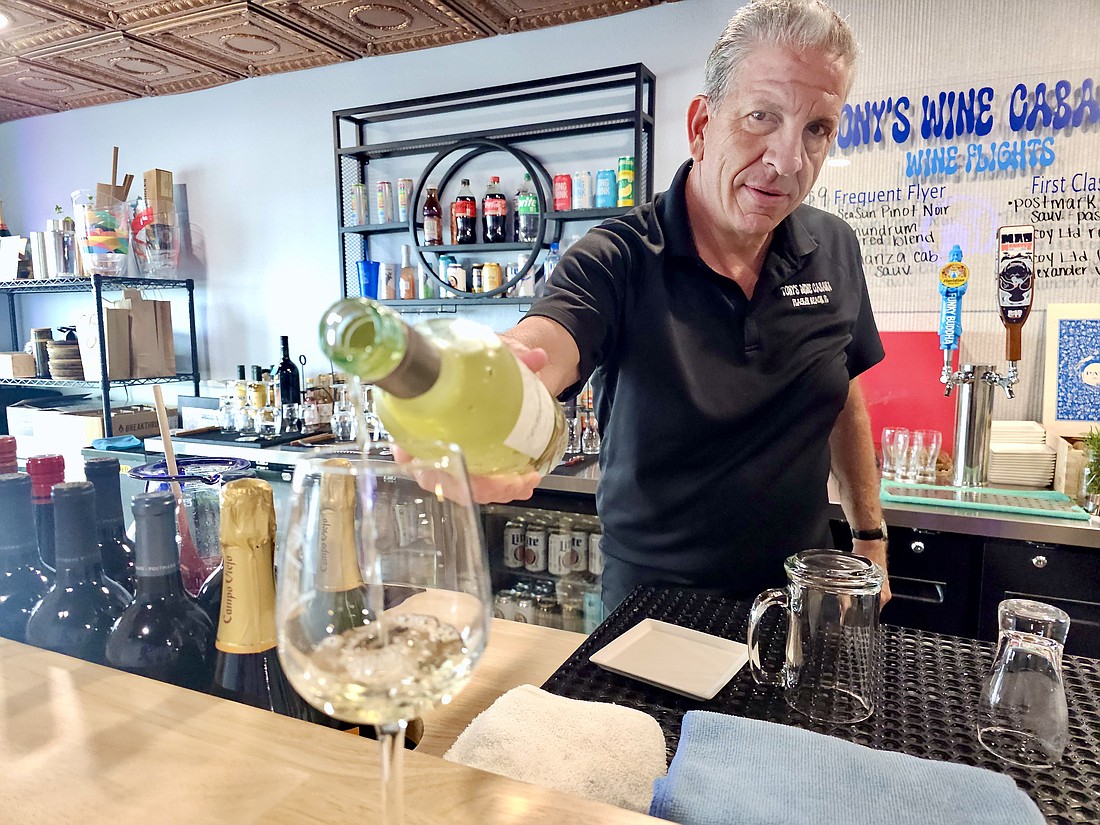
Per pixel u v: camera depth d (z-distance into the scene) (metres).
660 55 2.45
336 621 0.43
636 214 1.24
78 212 3.08
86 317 3.07
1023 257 1.75
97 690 0.57
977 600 1.68
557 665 0.81
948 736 0.61
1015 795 0.48
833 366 1.29
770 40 1.03
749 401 1.21
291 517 0.44
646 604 0.94
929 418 2.14
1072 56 1.99
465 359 0.60
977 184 2.12
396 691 0.40
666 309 1.19
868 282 2.25
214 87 3.21
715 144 1.13
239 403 2.88
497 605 2.36
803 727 0.63
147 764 0.48
